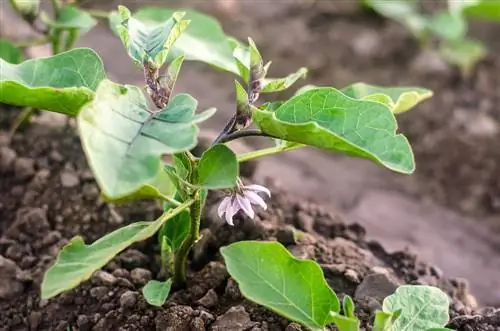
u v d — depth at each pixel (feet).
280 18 6.34
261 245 3.61
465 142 5.29
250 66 3.61
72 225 4.27
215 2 6.26
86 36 6.01
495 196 5.14
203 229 4.15
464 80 5.69
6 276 4.05
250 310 3.87
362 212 5.00
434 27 5.79
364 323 3.88
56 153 4.51
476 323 3.90
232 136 3.62
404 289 3.75
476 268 4.75
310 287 3.62
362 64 5.88
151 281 3.87
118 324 3.87
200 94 5.61
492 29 6.41
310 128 3.43
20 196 4.39
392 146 3.47
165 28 3.67
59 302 3.97
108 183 3.28
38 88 3.52
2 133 4.62
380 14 6.26
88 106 3.36
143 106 3.50
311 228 4.33
